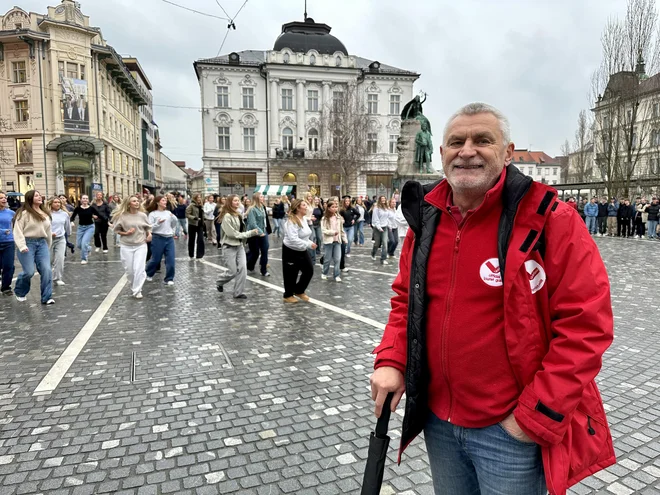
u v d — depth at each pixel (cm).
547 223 151
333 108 4716
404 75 5356
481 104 164
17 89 3719
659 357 503
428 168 2181
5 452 313
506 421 155
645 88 2598
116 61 4200
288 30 5391
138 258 812
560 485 143
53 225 929
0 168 3769
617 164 2688
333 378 445
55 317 676
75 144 3734
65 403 388
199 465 297
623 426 349
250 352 521
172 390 416
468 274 160
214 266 1224
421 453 314
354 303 777
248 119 5088
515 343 152
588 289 144
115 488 273
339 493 269
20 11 3666
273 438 331
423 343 172
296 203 769
